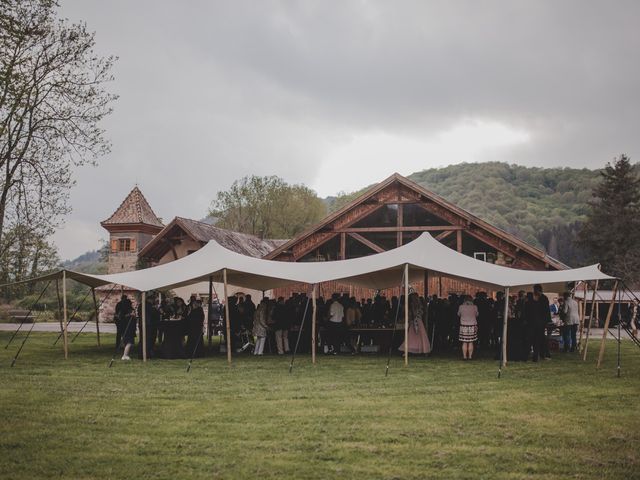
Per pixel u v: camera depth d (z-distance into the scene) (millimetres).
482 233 27391
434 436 7797
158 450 7199
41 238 26641
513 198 95312
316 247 29766
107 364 14984
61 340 22562
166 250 34875
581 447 7332
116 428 8211
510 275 16016
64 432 8008
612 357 16547
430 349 17172
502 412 9133
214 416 8898
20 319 37750
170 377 12711
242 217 60312
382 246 29016
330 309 17547
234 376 12859
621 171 60844
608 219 59125
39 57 25406
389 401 9977
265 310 17688
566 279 15508
